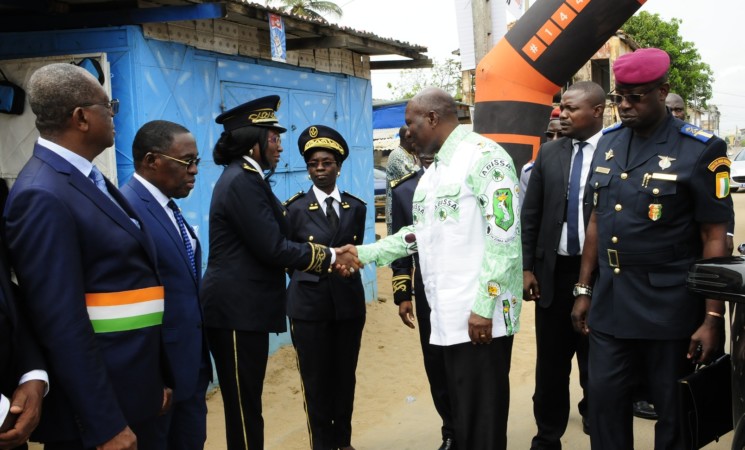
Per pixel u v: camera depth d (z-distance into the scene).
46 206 2.12
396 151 6.07
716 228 2.81
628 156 3.01
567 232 3.72
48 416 2.21
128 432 2.21
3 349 2.02
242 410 3.33
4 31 4.98
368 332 6.82
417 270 3.96
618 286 2.97
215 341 3.34
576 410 4.70
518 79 5.37
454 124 3.04
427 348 3.98
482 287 2.84
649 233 2.88
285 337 6.36
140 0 4.79
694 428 2.74
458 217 2.92
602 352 3.04
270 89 6.14
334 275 3.88
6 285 2.06
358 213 4.15
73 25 4.80
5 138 4.89
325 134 4.00
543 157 3.88
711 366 2.80
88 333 2.16
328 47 6.11
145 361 2.38
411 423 4.70
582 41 5.25
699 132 2.83
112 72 4.75
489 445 2.99
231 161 3.38
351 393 4.06
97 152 2.36
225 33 5.59
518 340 6.52
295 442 4.43
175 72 5.06
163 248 2.89
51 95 2.21
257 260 3.32
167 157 2.92
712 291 2.47
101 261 2.27
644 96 2.85
